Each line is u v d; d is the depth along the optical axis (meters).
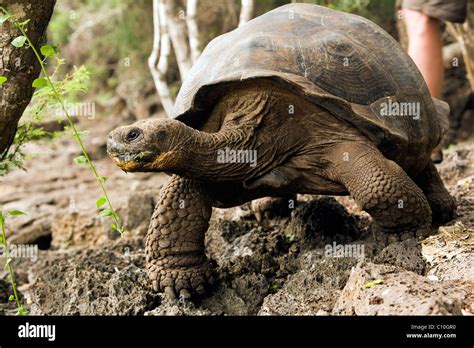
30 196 9.88
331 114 3.73
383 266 3.25
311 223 4.51
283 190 3.89
